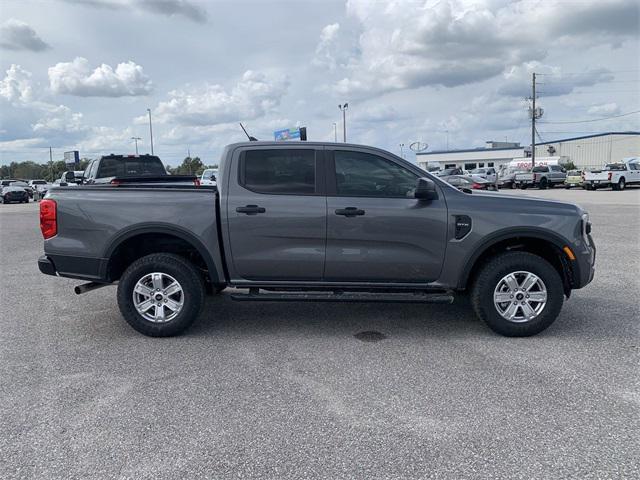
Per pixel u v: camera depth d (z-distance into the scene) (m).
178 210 5.11
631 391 3.87
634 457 3.00
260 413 3.57
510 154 93.12
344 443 3.17
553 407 3.62
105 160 14.91
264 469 2.91
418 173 5.14
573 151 81.88
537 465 2.93
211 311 6.19
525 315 5.06
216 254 5.14
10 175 116.81
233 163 5.17
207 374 4.27
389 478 2.82
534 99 55.66
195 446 3.15
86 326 5.66
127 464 2.97
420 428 3.35
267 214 5.04
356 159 5.13
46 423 3.45
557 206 5.11
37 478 2.85
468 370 4.30
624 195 29.39
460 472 2.87
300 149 5.16
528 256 5.01
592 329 5.35
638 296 6.68
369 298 5.06
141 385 4.05
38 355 4.74
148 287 5.19
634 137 76.00
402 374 4.23
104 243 5.15
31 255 10.94
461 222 5.01
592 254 5.18
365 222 5.02
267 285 5.20
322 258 5.08
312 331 5.40
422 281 5.16
